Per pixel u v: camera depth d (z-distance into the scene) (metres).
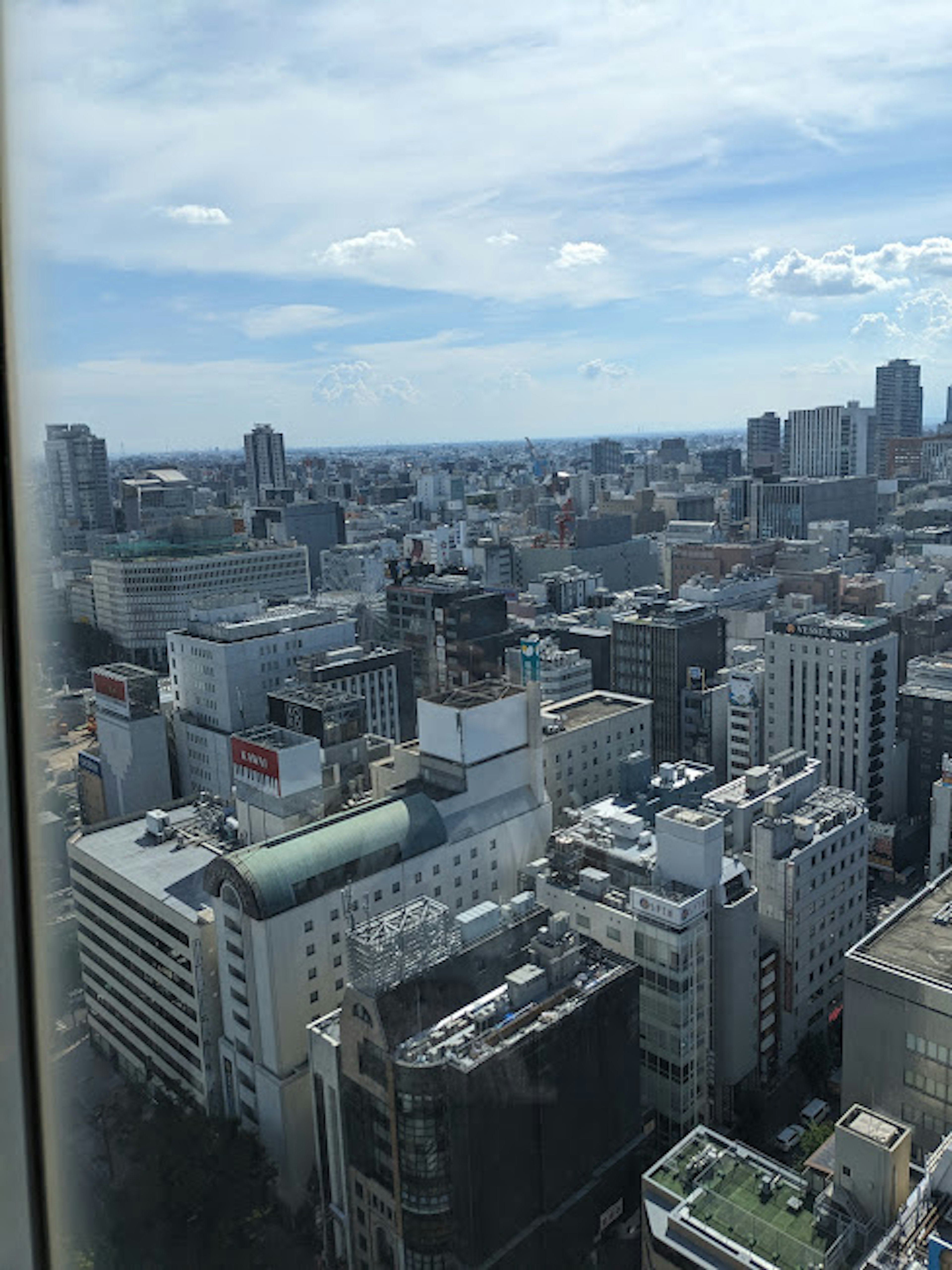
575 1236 55.19
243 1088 67.19
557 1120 54.16
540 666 134.75
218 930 67.31
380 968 53.53
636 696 141.50
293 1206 62.16
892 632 122.38
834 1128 55.25
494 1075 50.28
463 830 77.12
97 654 123.94
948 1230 44.12
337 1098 56.72
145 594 132.00
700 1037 66.00
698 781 90.56
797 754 88.69
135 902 72.31
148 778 107.25
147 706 107.69
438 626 150.88
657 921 63.88
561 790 101.69
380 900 70.62
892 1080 61.66
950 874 71.81
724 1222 48.59
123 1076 70.75
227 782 112.56
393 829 72.50
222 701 120.56
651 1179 52.16
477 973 57.19
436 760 80.56
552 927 57.88
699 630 138.88
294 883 65.38
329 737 88.88
